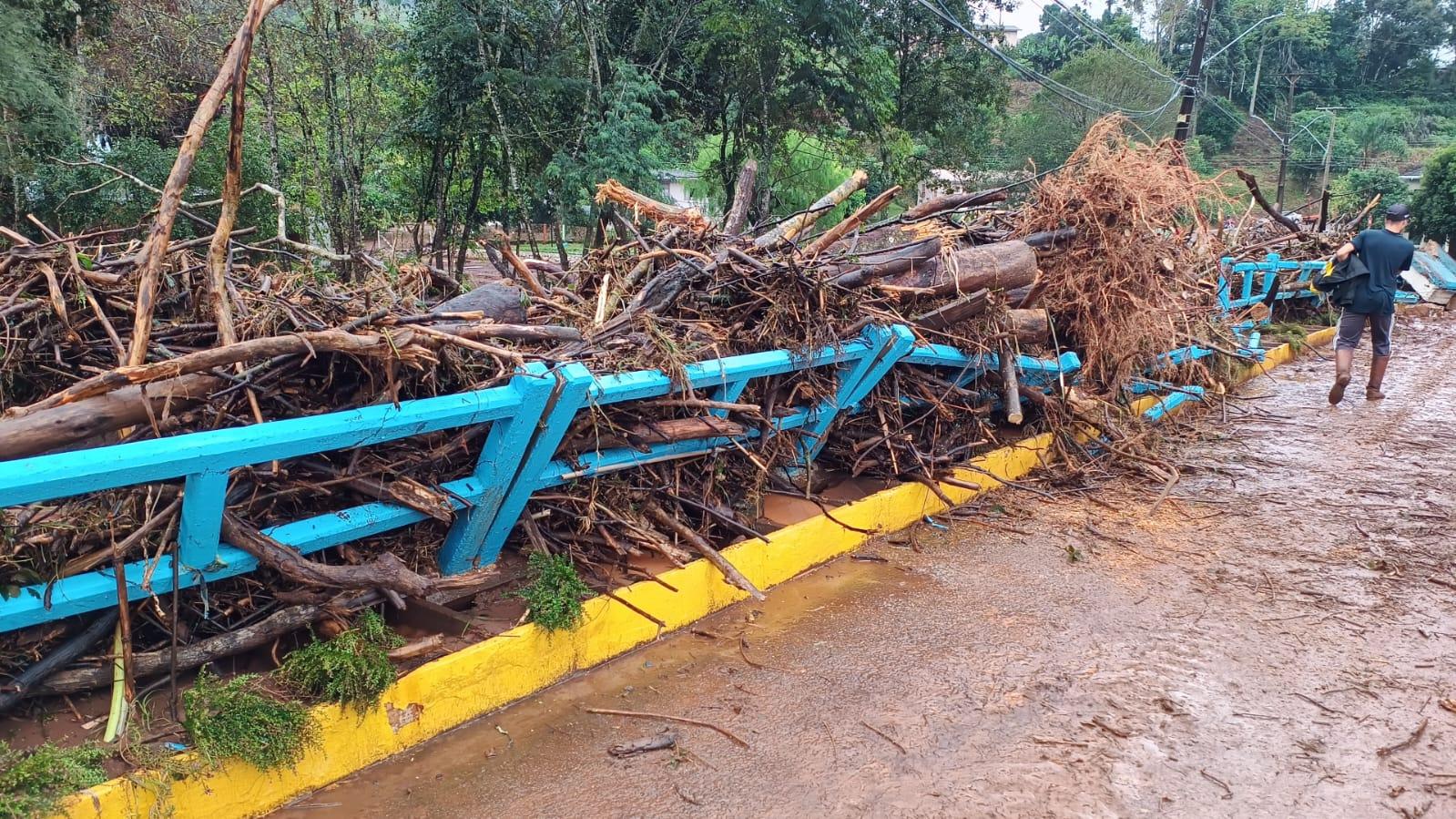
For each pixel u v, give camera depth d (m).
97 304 3.23
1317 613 4.05
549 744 2.90
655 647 3.59
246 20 2.65
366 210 17.11
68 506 2.61
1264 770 2.85
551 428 3.09
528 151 16.33
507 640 3.10
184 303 3.83
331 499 3.12
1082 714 3.16
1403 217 8.41
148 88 15.74
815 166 21.34
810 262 4.58
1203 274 8.54
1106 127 6.26
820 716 3.11
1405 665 3.58
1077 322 6.14
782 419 4.39
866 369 4.57
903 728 3.04
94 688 2.65
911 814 2.60
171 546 2.60
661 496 4.00
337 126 14.96
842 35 17.11
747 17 16.16
